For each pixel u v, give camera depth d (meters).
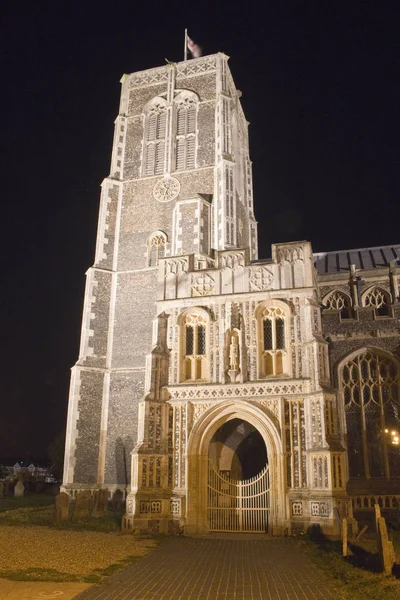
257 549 16.03
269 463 20.23
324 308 29.83
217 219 34.50
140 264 34.69
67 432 30.27
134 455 20.44
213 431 21.31
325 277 30.47
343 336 26.41
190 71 40.78
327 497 18.59
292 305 21.91
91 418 30.67
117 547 15.63
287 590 10.50
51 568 12.11
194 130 38.56
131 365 31.78
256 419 20.84
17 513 24.44
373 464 24.66
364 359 26.16
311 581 11.34
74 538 17.17
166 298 23.45
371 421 25.23
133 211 36.72
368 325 26.69
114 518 22.53
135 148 39.09
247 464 27.28
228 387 21.34
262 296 22.31
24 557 13.30
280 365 21.59
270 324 22.25
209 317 22.52
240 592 10.31
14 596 9.63
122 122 40.00
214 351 22.12
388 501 23.39
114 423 30.61
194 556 14.61
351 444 25.12
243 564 13.43
